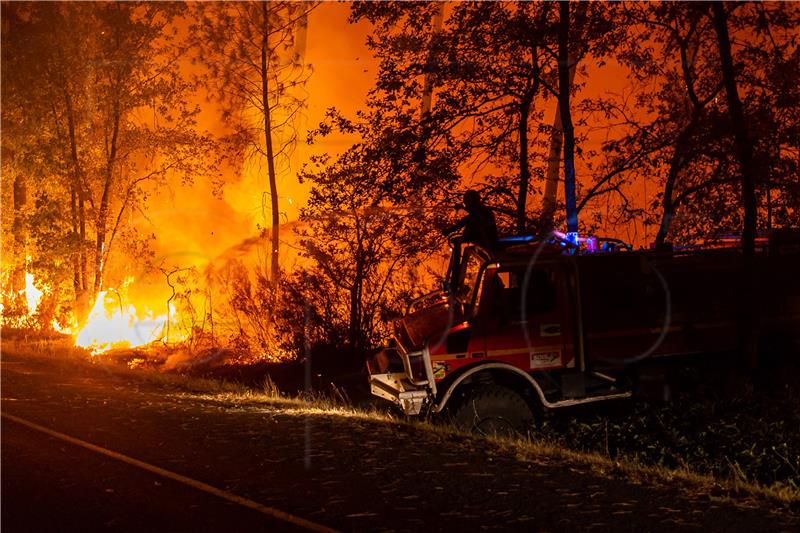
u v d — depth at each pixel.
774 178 13.34
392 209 16.33
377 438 9.07
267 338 18.53
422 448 8.59
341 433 9.34
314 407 11.84
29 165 25.27
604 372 10.52
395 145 15.43
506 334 10.29
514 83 15.30
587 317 10.45
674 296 10.70
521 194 15.73
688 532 6.07
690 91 14.02
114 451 8.55
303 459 8.16
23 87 24.61
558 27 14.43
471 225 11.59
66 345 22.33
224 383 14.61
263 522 6.41
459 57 15.27
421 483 7.33
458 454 8.34
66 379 14.30
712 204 13.95
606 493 7.01
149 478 7.58
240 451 8.52
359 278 16.86
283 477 7.57
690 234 14.30
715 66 14.12
